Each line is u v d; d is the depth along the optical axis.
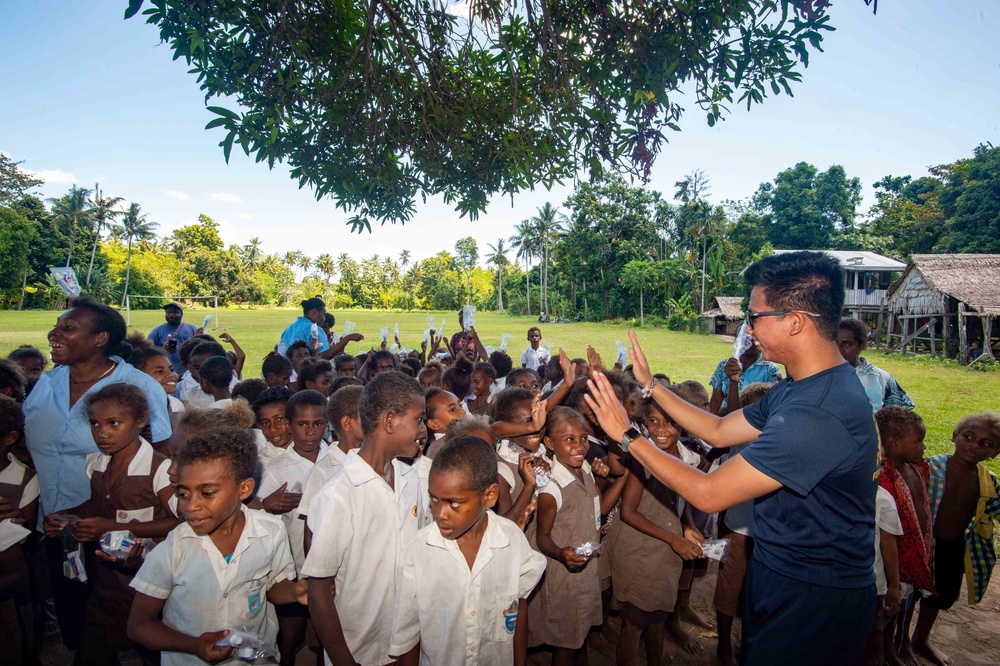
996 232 37.22
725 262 55.47
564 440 2.87
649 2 4.67
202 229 106.62
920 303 28.28
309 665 3.52
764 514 2.12
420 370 6.02
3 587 2.74
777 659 2.04
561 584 2.89
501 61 5.88
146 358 4.11
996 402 14.23
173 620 2.23
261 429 3.55
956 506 3.48
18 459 3.42
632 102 4.96
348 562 2.23
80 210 67.75
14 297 61.12
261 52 4.64
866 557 2.00
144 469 2.80
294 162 5.19
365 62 5.21
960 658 3.63
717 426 2.43
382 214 6.21
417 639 2.36
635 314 62.06
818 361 2.04
